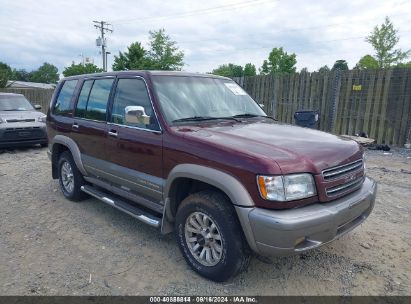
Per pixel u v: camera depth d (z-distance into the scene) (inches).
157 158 145.7
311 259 148.7
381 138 398.3
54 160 235.9
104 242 165.8
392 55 1350.9
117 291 127.3
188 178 137.6
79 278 135.3
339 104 427.2
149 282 132.9
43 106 812.6
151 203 156.2
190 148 131.6
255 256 150.0
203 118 157.5
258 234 112.6
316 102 445.7
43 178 282.4
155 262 147.3
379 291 127.3
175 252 155.9
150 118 151.6
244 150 119.2
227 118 164.7
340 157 127.3
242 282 132.3
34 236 172.4
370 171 292.5
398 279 134.7
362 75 403.5
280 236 109.1
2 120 394.6
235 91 188.1
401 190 241.4
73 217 197.0
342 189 127.4
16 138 397.4
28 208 211.9
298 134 143.9
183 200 138.9
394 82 382.3
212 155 124.3
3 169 315.3
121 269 141.9
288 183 112.1
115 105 175.8
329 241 119.3
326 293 126.2
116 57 1534.2
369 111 403.5
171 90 160.2
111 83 183.0
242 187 115.4
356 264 144.8
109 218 195.5
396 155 354.0
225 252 123.4
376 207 209.8
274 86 487.8
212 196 127.3
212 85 179.2
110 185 183.9
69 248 159.9
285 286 130.1
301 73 456.1
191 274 138.1
